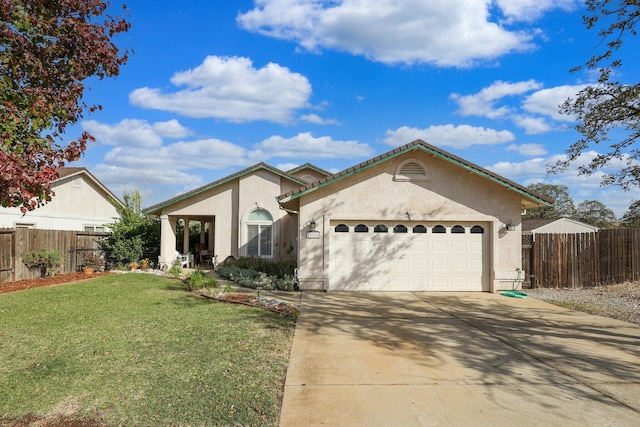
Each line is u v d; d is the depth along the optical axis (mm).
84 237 18594
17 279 15234
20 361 5883
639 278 16109
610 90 10938
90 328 7648
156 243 20453
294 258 18953
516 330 8328
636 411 4684
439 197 13312
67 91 6035
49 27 5637
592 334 8102
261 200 19094
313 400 4910
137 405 4570
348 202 13258
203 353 6246
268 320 8500
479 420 4457
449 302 11500
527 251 14469
